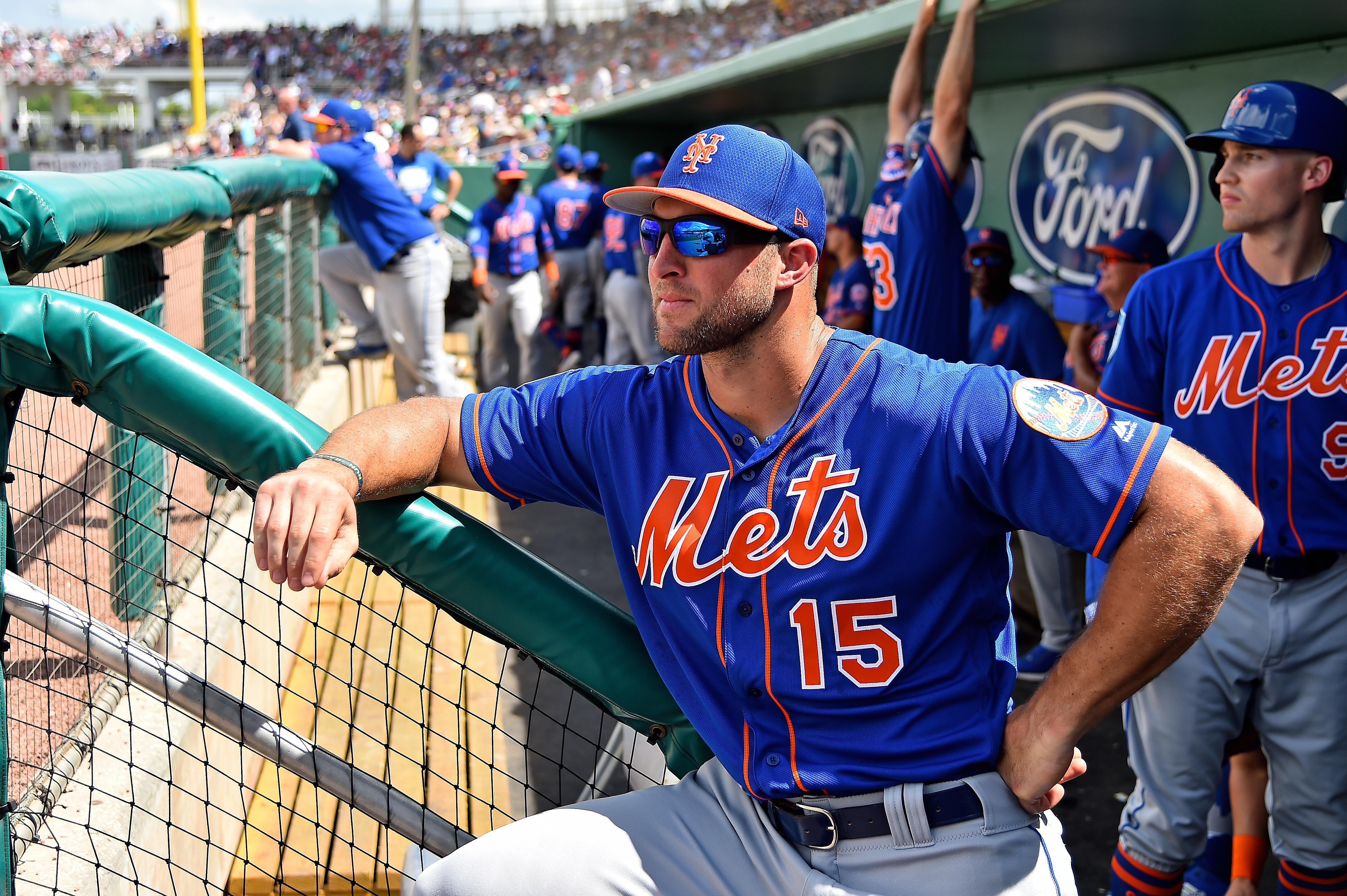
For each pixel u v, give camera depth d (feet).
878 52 16.31
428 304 18.11
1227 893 8.46
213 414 4.13
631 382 4.33
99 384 4.15
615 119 39.58
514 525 17.44
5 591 4.49
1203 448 7.54
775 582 3.97
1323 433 7.03
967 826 3.98
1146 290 7.79
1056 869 4.16
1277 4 10.61
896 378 3.92
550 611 4.47
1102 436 3.69
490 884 4.13
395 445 4.14
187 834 5.32
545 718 9.94
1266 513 7.16
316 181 16.25
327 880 7.07
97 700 6.33
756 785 4.14
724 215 3.69
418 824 4.73
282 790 8.41
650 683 4.55
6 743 4.55
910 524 3.87
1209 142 7.70
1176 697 7.30
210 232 10.25
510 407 4.45
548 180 42.86
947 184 10.80
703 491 4.09
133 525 7.07
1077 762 4.20
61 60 171.94
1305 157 6.95
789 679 4.00
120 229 5.68
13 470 5.74
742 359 3.95
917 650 3.94
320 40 124.26
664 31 101.35
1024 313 13.33
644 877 4.19
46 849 5.35
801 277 3.89
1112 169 17.10
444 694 10.09
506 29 112.16
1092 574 8.10
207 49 158.81
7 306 4.02
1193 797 7.40
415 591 4.54
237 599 8.60
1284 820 7.60
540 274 25.91
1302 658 7.13
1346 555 7.04
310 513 3.72
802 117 32.22
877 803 4.00
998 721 4.04
